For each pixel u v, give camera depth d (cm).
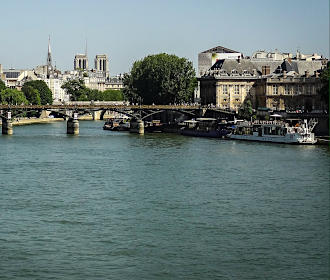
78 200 10581
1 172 13438
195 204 10262
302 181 12269
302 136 19612
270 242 8331
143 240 8394
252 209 9925
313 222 9188
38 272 7419
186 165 14488
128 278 7269
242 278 7275
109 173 13338
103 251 8019
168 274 7362
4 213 9675
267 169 13788
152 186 11800
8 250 8038
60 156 16362
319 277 7325
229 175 13012
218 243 8300
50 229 8856
